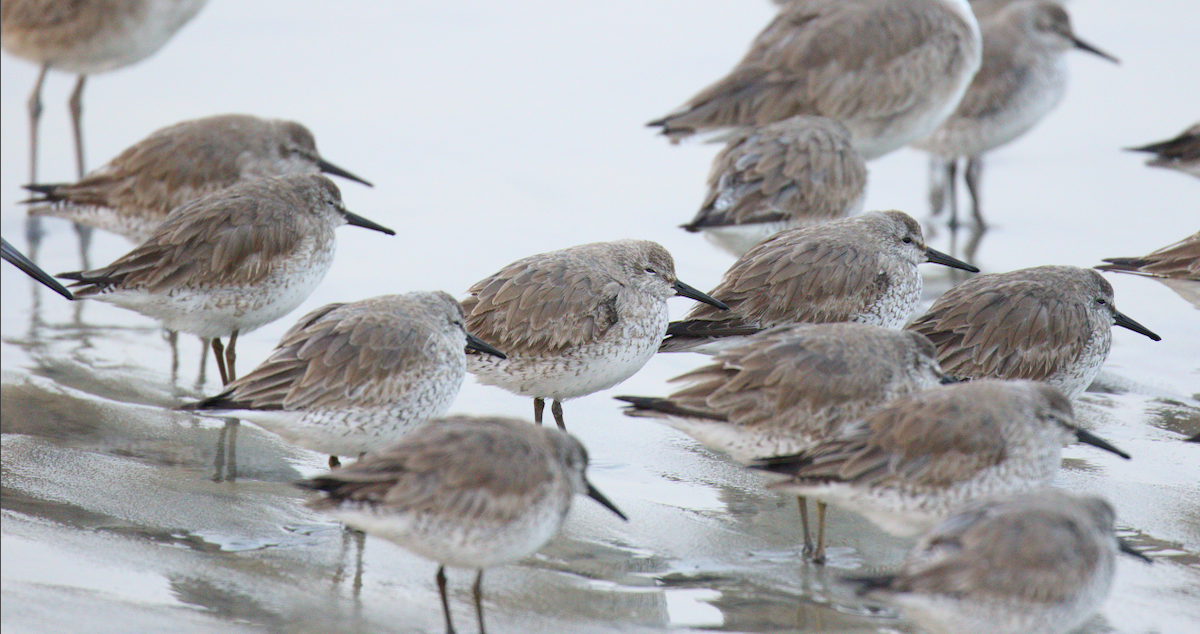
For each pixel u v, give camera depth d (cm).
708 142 2078
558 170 2311
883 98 2039
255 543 1196
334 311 1276
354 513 1017
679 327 1486
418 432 1052
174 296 1480
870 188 2320
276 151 1819
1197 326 1738
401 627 1067
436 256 1936
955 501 1113
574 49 2905
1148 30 2916
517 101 2631
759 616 1098
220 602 1088
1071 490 1317
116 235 2038
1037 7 2248
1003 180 2323
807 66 2033
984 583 964
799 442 1215
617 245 1428
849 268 1498
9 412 1455
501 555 1049
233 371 1542
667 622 1086
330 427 1232
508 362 1385
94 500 1260
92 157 2302
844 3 2070
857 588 984
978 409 1113
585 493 1116
